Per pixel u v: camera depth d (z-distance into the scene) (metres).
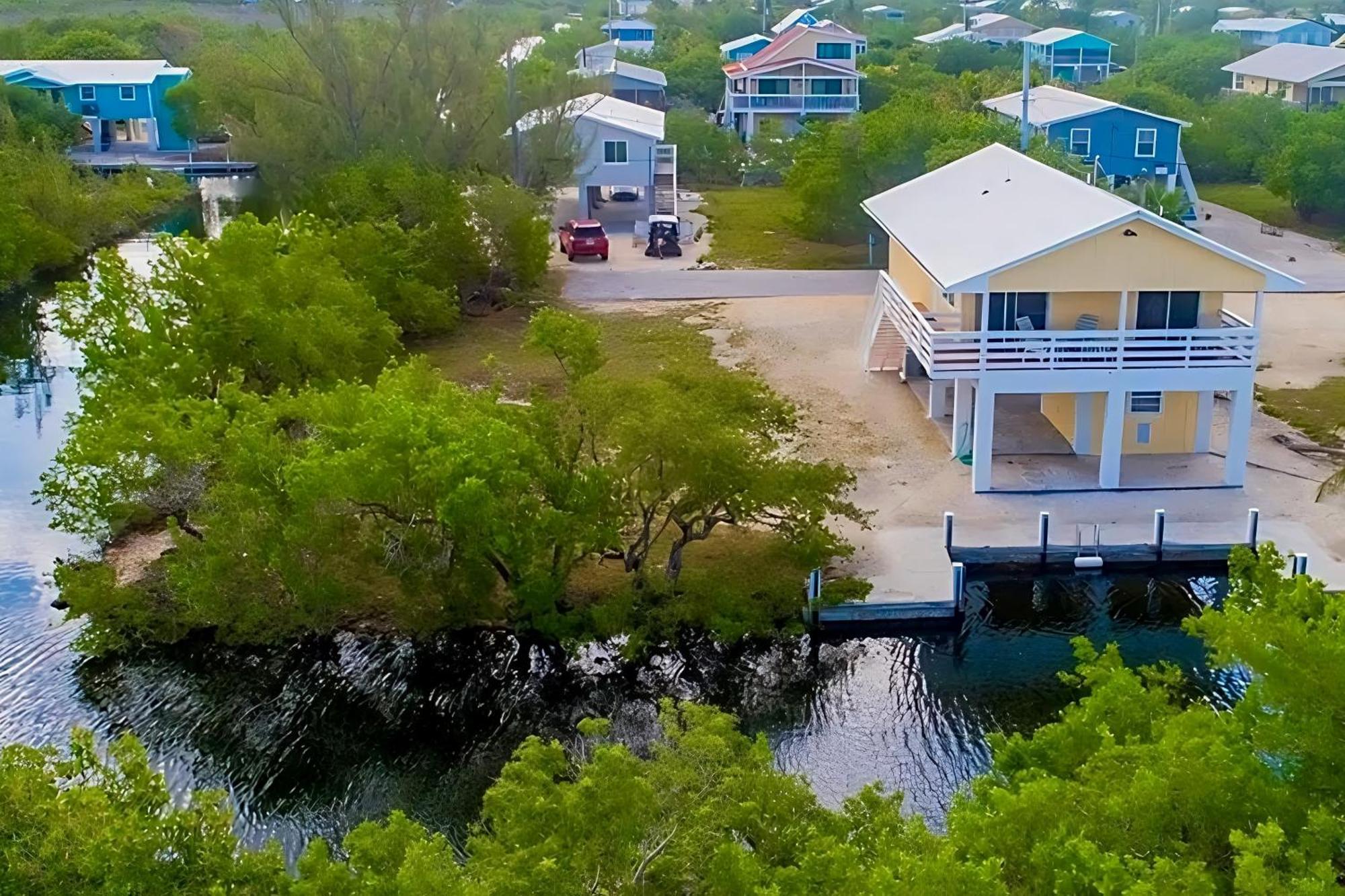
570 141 51.66
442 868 10.70
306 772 20.22
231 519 22.48
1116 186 56.16
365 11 51.59
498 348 39.53
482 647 23.38
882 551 25.31
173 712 21.64
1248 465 29.11
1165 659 22.62
